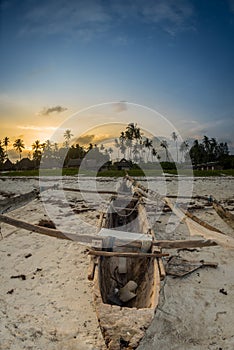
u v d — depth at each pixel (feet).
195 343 10.16
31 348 9.93
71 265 16.38
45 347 9.97
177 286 13.97
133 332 8.11
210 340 10.32
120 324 8.37
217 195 44.50
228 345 10.09
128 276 14.87
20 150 277.44
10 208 30.53
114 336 7.97
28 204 35.35
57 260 17.11
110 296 12.62
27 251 18.56
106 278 13.03
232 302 12.66
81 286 14.02
